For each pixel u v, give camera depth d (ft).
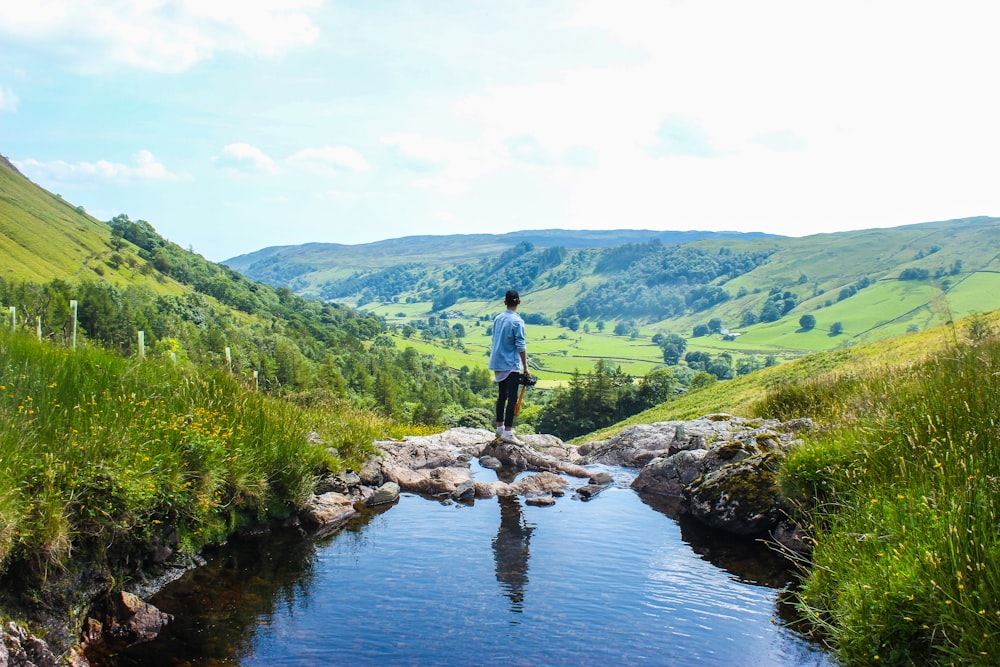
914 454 21.30
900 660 15.26
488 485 33.81
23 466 18.10
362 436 38.06
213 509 23.85
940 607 14.83
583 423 339.36
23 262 561.84
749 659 16.61
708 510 28.25
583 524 28.27
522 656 16.60
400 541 25.53
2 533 15.97
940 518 17.12
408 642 17.26
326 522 27.66
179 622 18.43
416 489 34.32
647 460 43.19
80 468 19.19
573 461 45.73
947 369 26.86
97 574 18.53
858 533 19.12
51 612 16.92
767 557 24.26
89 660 16.42
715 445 33.60
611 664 16.25
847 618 16.49
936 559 15.75
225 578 21.48
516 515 29.60
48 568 17.06
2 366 23.73
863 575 17.33
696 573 22.53
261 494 26.13
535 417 377.71
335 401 47.85
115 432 21.42
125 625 17.97
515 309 41.88
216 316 591.78
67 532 17.57
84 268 620.49
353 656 16.55
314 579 21.49
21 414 20.51
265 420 30.14
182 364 34.35
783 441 32.14
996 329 29.63
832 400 40.40
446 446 45.11
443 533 26.63
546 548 24.89
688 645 17.28
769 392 48.21
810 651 16.99
